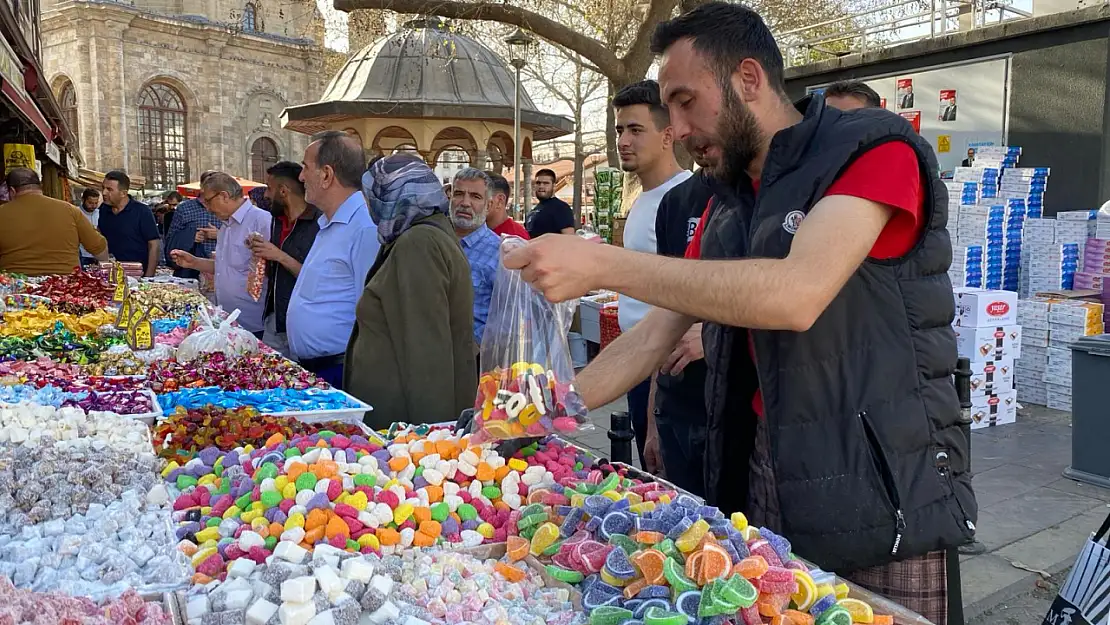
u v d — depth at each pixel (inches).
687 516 58.9
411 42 537.6
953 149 354.6
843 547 65.9
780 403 66.2
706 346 78.2
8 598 46.8
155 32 1470.2
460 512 70.0
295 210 204.7
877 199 58.4
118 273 211.6
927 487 66.2
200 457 84.4
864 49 387.5
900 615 53.9
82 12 1389.0
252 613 50.8
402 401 116.5
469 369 123.3
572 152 1562.5
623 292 58.6
